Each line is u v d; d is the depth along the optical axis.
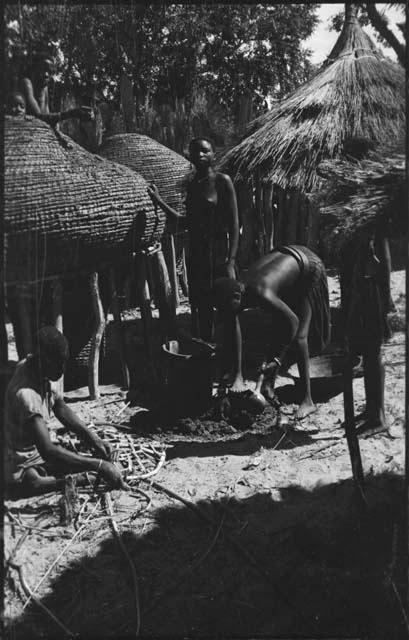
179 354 5.16
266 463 4.23
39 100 4.30
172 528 3.58
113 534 3.51
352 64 5.63
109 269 5.43
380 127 5.26
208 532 3.54
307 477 4.03
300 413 4.89
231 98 9.41
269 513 3.68
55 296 4.78
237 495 3.88
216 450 4.50
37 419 3.75
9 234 3.88
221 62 9.30
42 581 3.14
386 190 2.89
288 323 4.88
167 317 6.16
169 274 6.57
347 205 2.96
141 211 4.95
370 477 3.90
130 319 7.01
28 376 3.79
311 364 5.43
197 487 3.98
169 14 8.80
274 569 3.20
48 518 3.65
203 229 5.26
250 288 4.87
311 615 2.89
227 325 4.89
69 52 3.95
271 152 5.77
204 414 4.93
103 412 5.17
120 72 7.74
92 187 4.54
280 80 9.41
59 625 2.85
